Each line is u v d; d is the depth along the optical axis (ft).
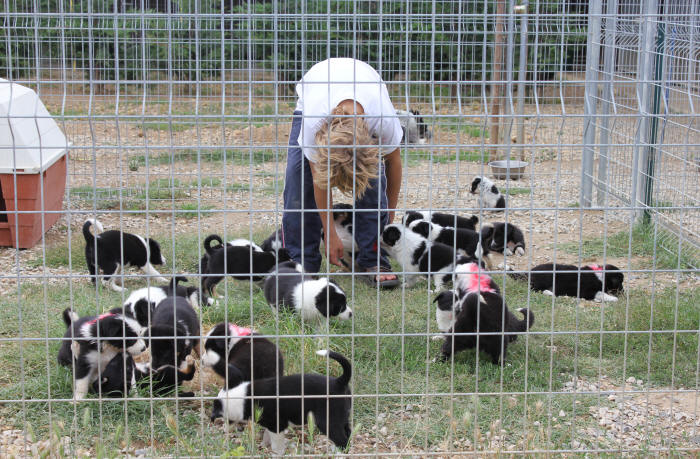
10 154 28.30
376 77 19.38
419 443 15.55
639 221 32.58
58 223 32.40
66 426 15.79
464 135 50.96
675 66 30.78
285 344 19.02
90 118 12.91
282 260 24.97
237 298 23.81
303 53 16.99
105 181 39.78
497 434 15.81
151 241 26.45
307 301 21.38
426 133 48.98
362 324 21.83
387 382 18.12
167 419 13.99
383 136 19.03
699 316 21.99
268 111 50.11
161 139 50.03
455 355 19.66
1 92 29.66
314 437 15.81
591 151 35.99
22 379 13.87
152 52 48.01
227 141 49.21
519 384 18.35
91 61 13.98
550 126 50.60
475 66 52.80
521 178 43.01
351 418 14.52
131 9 40.27
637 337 20.97
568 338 21.04
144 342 17.38
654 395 18.06
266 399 14.97
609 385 18.56
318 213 23.03
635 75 33.55
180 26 35.81
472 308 19.03
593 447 15.40
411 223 29.09
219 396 15.33
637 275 27.32
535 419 16.52
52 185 30.91
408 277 25.94
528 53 46.70
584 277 24.70
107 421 16.12
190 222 33.73
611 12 33.76
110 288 25.11
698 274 26.84
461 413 16.61
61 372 17.76
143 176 41.29
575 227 33.73
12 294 23.75
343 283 25.89
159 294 21.24
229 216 34.65
